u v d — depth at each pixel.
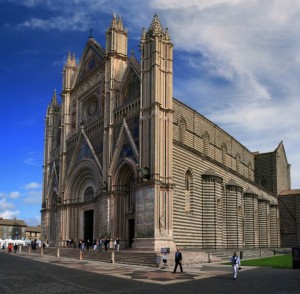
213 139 72.38
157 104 51.81
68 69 79.69
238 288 24.70
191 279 29.81
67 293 22.19
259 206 80.88
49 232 80.88
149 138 51.88
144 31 56.03
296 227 92.75
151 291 23.36
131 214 56.75
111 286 25.53
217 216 59.97
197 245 55.97
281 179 100.31
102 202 59.50
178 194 53.41
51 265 42.62
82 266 41.25
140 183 51.12
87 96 72.38
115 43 64.56
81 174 70.25
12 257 58.56
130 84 60.06
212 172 60.84
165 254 39.31
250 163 94.94
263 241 79.38
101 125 65.19
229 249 59.69
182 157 55.50
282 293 22.53
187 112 63.66
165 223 49.38
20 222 169.25
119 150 58.12
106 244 53.31
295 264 38.84
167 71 54.34
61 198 73.88
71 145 74.88
